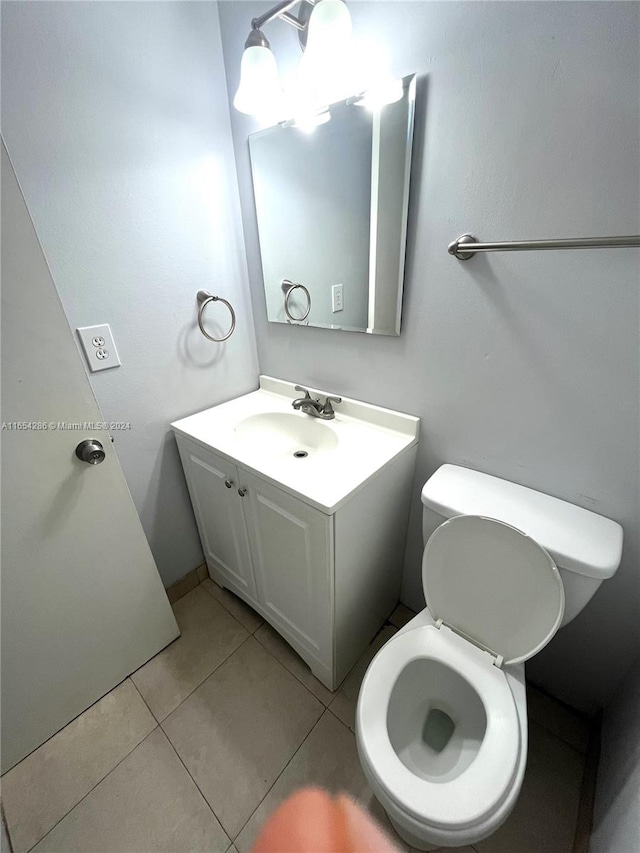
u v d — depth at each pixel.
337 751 1.10
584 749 1.08
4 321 0.77
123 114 1.01
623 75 0.62
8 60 0.81
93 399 0.94
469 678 0.89
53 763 1.09
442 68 0.79
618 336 0.76
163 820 0.98
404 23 0.81
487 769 0.73
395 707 0.93
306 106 1.03
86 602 1.10
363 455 1.09
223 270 1.38
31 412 0.85
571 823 0.94
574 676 1.12
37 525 0.93
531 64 0.69
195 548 1.64
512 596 0.89
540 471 0.98
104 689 1.24
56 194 0.95
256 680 1.29
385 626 1.45
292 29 0.98
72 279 1.03
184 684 1.28
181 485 1.50
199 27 1.09
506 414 0.98
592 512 0.93
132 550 1.17
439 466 1.19
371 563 1.19
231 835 0.95
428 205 0.91
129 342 1.19
